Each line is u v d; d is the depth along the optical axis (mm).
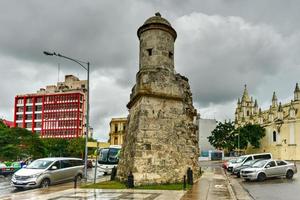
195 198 14898
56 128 118688
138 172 19219
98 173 37281
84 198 14992
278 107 77562
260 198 16266
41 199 14938
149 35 22172
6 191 20359
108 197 15203
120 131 91625
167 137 20781
